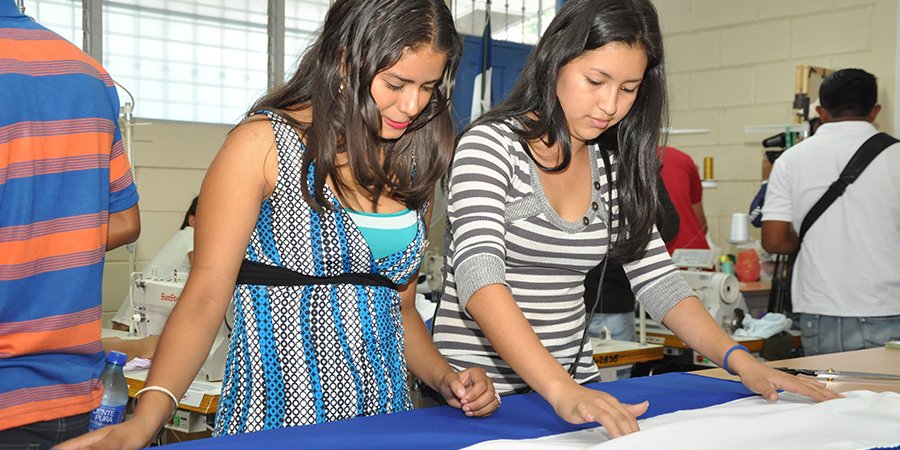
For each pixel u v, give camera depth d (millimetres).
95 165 1399
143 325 2840
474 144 1435
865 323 3031
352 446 1087
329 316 1315
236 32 4719
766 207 3316
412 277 1481
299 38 4898
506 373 1558
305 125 1300
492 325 1264
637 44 1393
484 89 5051
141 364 2445
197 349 1190
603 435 1177
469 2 5578
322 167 1275
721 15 5383
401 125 1311
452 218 1422
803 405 1354
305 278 1312
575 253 1543
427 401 1611
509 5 5688
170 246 3160
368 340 1340
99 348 1453
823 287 3109
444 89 1404
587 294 3113
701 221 4387
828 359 1938
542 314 1554
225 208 1239
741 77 5312
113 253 4293
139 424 1063
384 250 1364
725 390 1506
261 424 1276
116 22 4352
